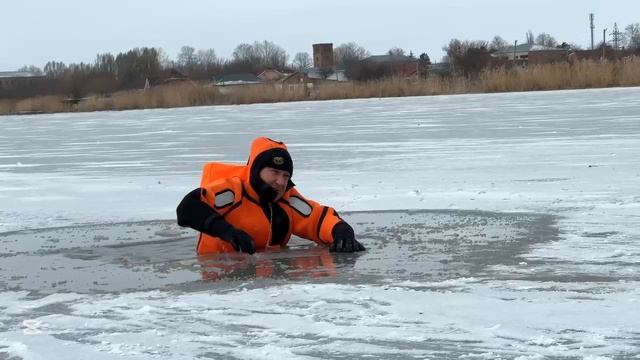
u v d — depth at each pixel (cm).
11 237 646
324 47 10006
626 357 305
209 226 543
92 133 2097
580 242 540
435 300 393
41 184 1003
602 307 371
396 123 1925
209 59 9944
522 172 938
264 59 10556
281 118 2423
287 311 384
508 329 343
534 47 8825
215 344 338
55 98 4678
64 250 582
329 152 1277
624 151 1098
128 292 439
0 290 455
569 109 2123
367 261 503
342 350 325
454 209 711
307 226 571
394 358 314
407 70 7431
